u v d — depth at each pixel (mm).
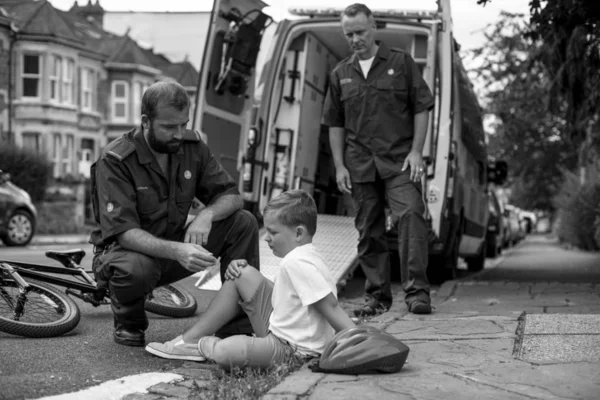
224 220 4945
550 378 3857
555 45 9555
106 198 4555
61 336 5121
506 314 5918
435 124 8102
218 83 8094
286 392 3568
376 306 6395
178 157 4746
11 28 33031
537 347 4578
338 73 6453
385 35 8406
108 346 4875
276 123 8820
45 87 33812
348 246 7988
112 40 41250
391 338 3969
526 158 22625
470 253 11539
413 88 6285
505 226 25062
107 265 4613
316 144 9312
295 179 8789
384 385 3713
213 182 4898
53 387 3867
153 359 4590
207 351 4234
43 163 25344
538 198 32250
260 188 8617
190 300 6266
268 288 4383
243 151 8562
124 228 4516
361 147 6363
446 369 4066
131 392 3824
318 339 4117
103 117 38562
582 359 4242
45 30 33750
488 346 4660
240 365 4055
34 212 16406
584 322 5281
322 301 3998
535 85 14852
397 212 6215
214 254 5000
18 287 5082
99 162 4633
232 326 4574
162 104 4484
